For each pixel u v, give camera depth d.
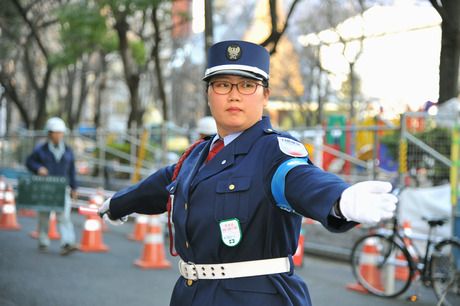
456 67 10.82
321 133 11.98
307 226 10.10
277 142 2.06
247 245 2.06
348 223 1.74
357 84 24.02
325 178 1.81
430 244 6.49
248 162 2.08
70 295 6.01
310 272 7.91
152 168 14.45
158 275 7.20
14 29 22.25
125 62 17.53
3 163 18.88
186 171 2.30
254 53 2.14
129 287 6.49
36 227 10.99
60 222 8.23
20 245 8.84
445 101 10.87
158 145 15.54
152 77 28.70
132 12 14.09
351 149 12.18
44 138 17.94
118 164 16.41
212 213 2.08
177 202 2.24
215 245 2.08
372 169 10.01
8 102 28.19
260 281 2.07
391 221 7.74
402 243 6.57
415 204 8.20
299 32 22.38
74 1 17.42
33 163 8.17
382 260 6.75
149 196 2.59
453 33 10.57
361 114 20.89
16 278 6.64
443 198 8.11
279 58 24.78
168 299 6.05
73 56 17.41
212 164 2.16
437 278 6.35
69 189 8.54
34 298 5.82
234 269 2.09
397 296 6.55
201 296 2.13
